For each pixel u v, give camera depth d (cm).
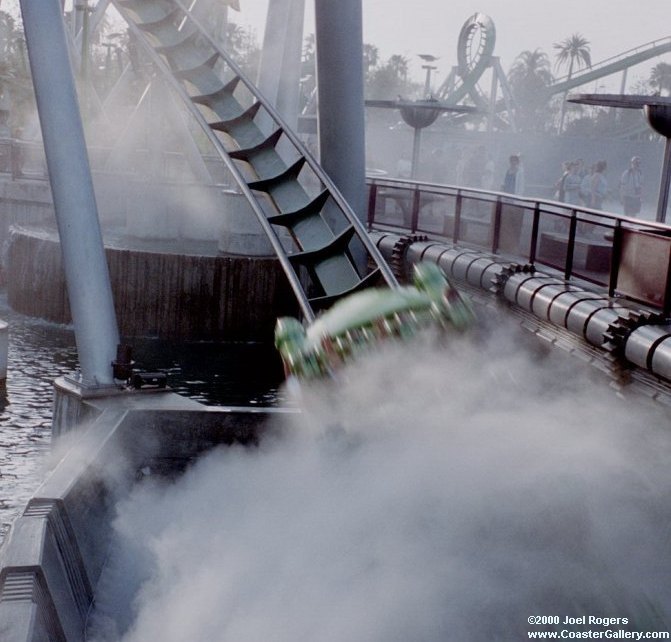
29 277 2405
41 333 2261
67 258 1263
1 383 1808
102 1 3606
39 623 628
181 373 1994
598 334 1009
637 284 1077
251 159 1463
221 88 1602
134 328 2261
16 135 4503
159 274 2252
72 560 833
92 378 1259
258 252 2394
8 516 1192
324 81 1357
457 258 1417
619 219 1118
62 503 856
